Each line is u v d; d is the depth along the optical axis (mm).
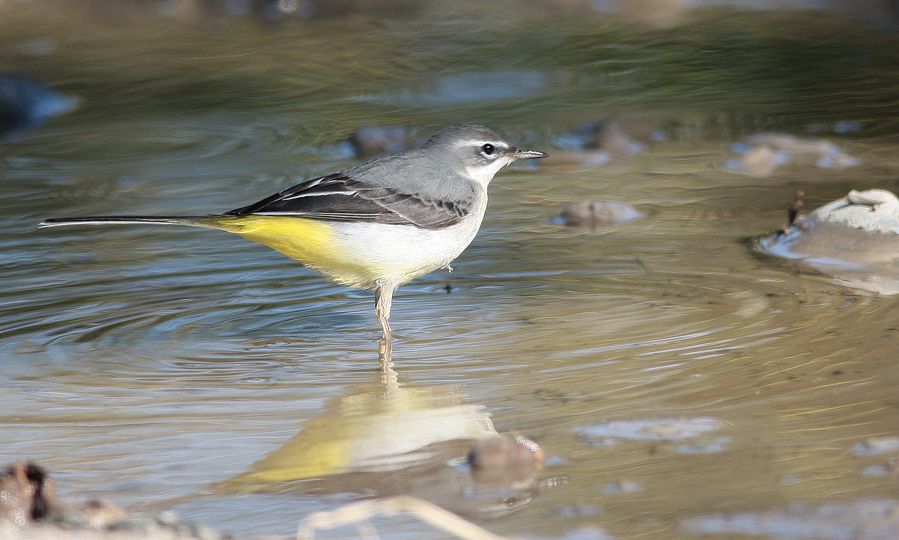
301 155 19672
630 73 24109
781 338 11023
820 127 19953
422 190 12570
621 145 19578
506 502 7816
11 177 18859
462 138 13281
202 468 8711
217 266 14562
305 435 9344
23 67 25562
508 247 14922
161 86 24234
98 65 25875
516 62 25312
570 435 8984
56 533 6660
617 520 7402
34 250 15273
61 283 13891
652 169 18422
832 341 10859
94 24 30141
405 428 9391
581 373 10430
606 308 12344
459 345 11484
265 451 9031
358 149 19828
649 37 26875
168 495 8211
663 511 7500
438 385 10398
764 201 16344
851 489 7672
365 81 24297
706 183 17484
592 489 7938
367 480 8391
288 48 27359
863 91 21938
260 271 14359
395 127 20516
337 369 10992
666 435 8852
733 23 27734
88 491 8297
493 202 17141
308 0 31672
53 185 18375
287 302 13234
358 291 13656
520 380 10359
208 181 18312
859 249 13734
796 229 14492
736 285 12875
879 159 18062
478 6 31078
